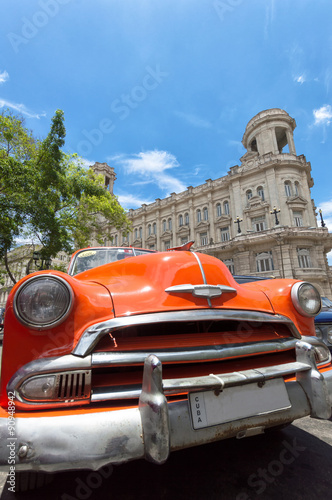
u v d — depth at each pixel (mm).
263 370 1414
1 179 9688
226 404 1279
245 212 26438
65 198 12531
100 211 16938
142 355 1251
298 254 22547
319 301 1940
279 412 1382
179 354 1289
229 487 1528
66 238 12328
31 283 1247
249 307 1657
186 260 1715
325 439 2133
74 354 1202
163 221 34906
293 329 1729
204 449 1970
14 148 12336
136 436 1073
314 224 24859
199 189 32000
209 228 29641
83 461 1002
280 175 25328
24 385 1138
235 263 25000
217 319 1441
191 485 1548
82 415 1091
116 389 1223
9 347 1208
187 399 1231
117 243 38969
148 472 1680
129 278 1686
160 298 1480
